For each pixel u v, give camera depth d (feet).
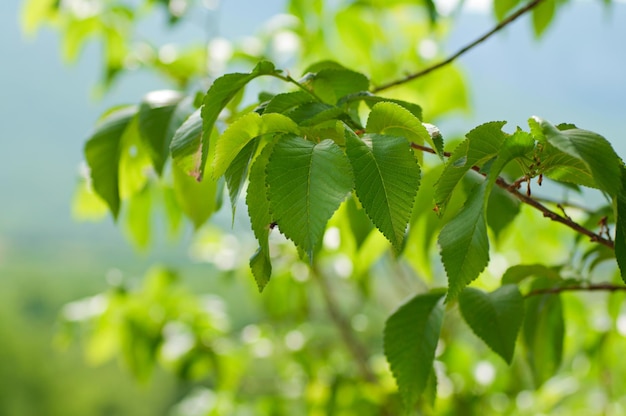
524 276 3.93
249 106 3.46
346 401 7.48
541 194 4.41
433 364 3.63
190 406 8.90
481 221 2.88
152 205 6.03
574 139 2.79
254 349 8.42
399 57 6.99
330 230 5.28
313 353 8.50
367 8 6.58
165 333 7.84
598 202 4.66
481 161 3.01
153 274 8.07
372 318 9.34
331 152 2.76
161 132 3.95
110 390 40.45
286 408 8.25
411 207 2.76
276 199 2.74
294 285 8.03
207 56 6.75
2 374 43.42
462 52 3.98
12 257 54.60
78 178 6.10
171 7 7.06
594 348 6.23
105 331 7.89
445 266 2.89
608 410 7.25
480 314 3.62
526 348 4.10
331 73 3.40
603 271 4.66
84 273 52.49
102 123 4.20
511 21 3.98
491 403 7.59
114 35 7.14
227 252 8.71
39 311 48.49
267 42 7.09
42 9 7.20
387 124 2.99
